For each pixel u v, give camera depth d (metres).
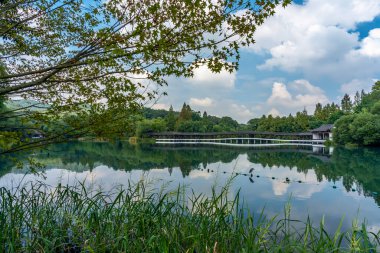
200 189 10.11
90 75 3.32
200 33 2.65
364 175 14.93
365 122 36.69
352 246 2.77
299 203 8.72
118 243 2.96
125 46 2.64
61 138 3.58
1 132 3.31
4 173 12.00
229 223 3.47
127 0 2.48
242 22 2.65
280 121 67.38
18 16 3.28
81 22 3.13
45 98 3.62
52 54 3.54
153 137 63.50
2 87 3.46
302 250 2.69
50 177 11.59
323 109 80.94
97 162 19.02
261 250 2.85
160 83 3.15
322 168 17.86
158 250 2.69
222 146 46.66
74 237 3.33
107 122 3.51
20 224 3.50
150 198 4.04
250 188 10.84
